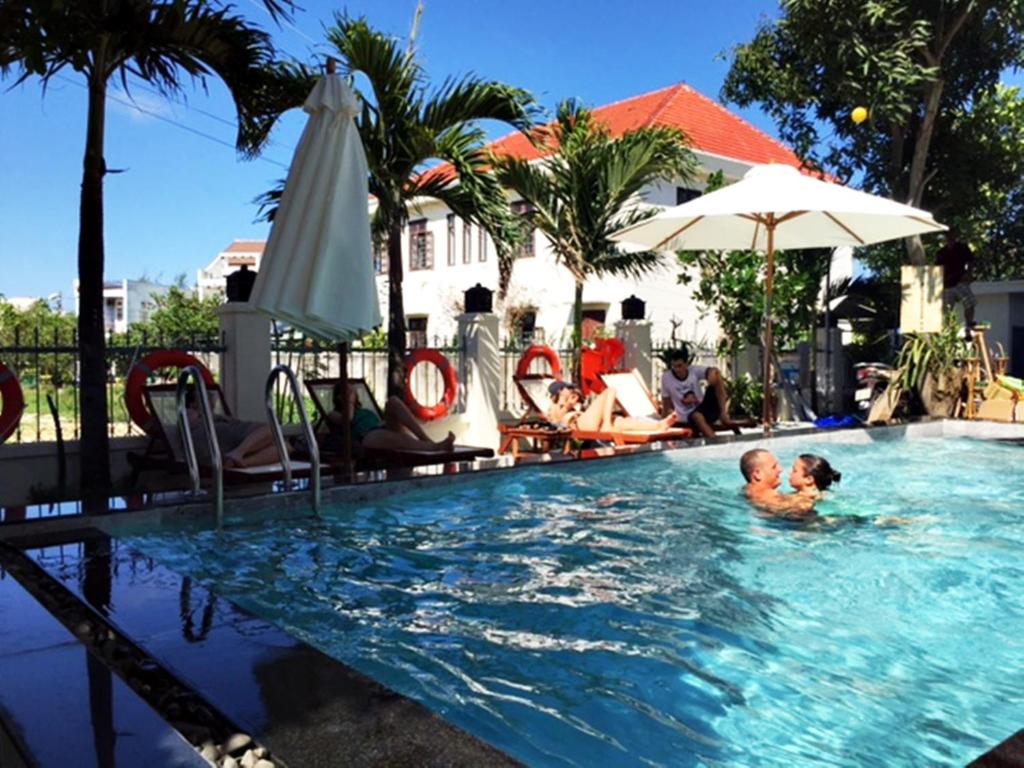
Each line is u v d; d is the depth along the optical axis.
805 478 5.71
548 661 2.94
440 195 9.67
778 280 13.08
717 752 2.30
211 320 21.64
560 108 11.51
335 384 8.77
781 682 2.79
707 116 22.44
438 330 24.72
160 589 3.00
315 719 1.89
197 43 6.73
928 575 4.05
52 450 7.93
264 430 6.51
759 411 13.24
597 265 11.58
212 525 4.75
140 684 2.11
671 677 2.82
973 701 2.66
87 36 4.78
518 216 10.35
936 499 5.97
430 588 3.79
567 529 4.96
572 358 11.72
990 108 14.41
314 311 5.76
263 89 7.51
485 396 10.61
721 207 7.95
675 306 19.97
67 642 2.36
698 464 7.27
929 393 11.51
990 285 15.88
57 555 3.53
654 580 3.95
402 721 1.88
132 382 7.45
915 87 12.55
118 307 42.00
